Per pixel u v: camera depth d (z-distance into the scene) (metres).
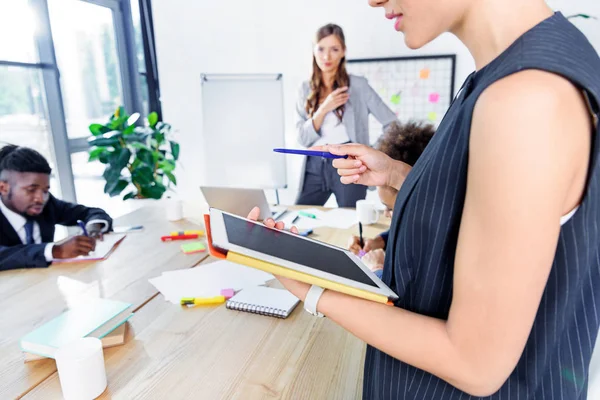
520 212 0.32
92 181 3.50
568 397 0.47
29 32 2.76
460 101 0.46
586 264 0.41
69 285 1.22
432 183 0.45
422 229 0.47
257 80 3.26
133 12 3.48
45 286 1.21
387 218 1.85
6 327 0.99
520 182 0.32
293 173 3.50
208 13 3.38
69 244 1.42
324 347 0.88
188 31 3.46
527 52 0.35
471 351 0.37
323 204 2.87
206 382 0.76
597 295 0.46
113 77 3.49
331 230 1.70
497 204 0.33
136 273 1.29
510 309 0.34
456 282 0.38
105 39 3.37
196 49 3.48
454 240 0.44
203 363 0.82
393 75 3.08
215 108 3.31
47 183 1.72
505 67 0.36
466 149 0.40
